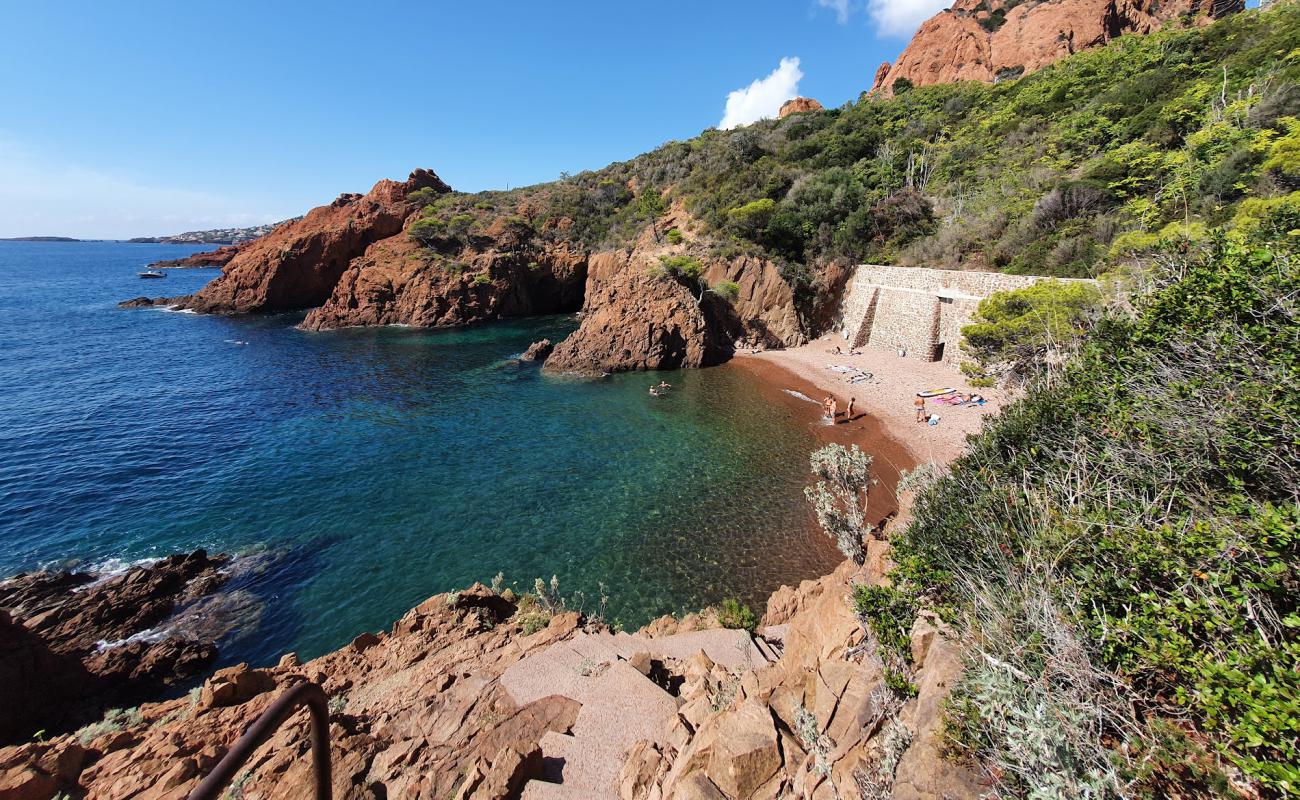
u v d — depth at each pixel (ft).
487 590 48.14
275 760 22.54
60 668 40.91
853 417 100.63
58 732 37.19
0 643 38.81
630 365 142.10
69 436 93.35
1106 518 17.03
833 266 159.43
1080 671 12.69
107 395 117.19
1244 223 60.49
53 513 68.13
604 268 211.00
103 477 78.07
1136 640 13.44
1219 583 13.15
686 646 33.78
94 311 228.43
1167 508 17.07
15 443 89.56
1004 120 170.09
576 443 92.07
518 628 40.52
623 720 24.85
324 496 73.31
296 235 249.96
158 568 55.98
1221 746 10.69
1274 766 9.59
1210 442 17.46
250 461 84.28
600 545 61.62
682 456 85.76
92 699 40.68
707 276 168.14
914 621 20.58
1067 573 16.25
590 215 258.37
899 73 309.83
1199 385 19.58
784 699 20.99
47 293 282.36
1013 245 112.16
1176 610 12.96
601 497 72.79
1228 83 109.09
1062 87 163.22
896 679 17.54
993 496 22.71
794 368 138.00
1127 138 118.11
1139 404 21.13
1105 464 20.54
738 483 75.92
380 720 27.20
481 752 22.99
